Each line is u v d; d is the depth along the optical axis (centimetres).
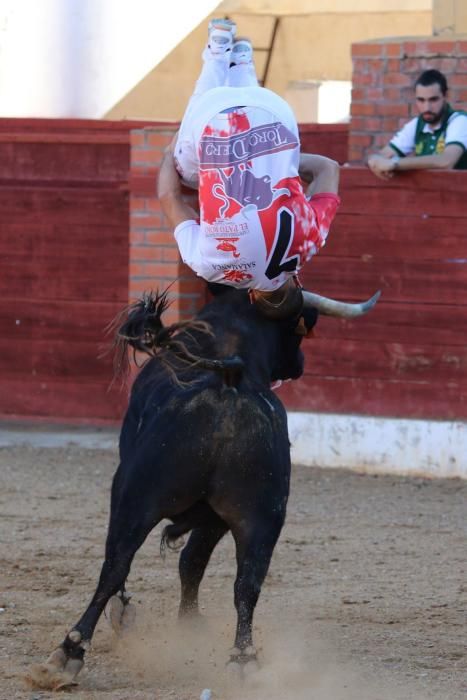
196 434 1224
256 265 1274
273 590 1655
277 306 1315
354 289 2462
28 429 2822
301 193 1286
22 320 2883
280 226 1262
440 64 2739
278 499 1246
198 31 4497
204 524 1324
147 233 2561
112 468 2455
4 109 4106
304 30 4775
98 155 2809
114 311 2828
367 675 1296
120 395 2848
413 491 2294
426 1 4588
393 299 2441
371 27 4678
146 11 4347
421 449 2423
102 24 4184
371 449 2455
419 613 1552
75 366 2867
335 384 2483
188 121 1302
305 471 2450
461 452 2402
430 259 2420
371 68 2788
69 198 2830
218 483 1230
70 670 1220
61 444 2670
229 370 1220
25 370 2897
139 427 1275
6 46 4094
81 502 2162
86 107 4188
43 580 1673
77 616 1511
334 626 1493
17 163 2856
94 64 4188
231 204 1259
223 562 1806
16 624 1470
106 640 1433
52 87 4134
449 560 1819
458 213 2403
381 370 2456
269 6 4753
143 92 4356
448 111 2488
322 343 2483
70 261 2844
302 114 4722
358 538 1942
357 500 2209
